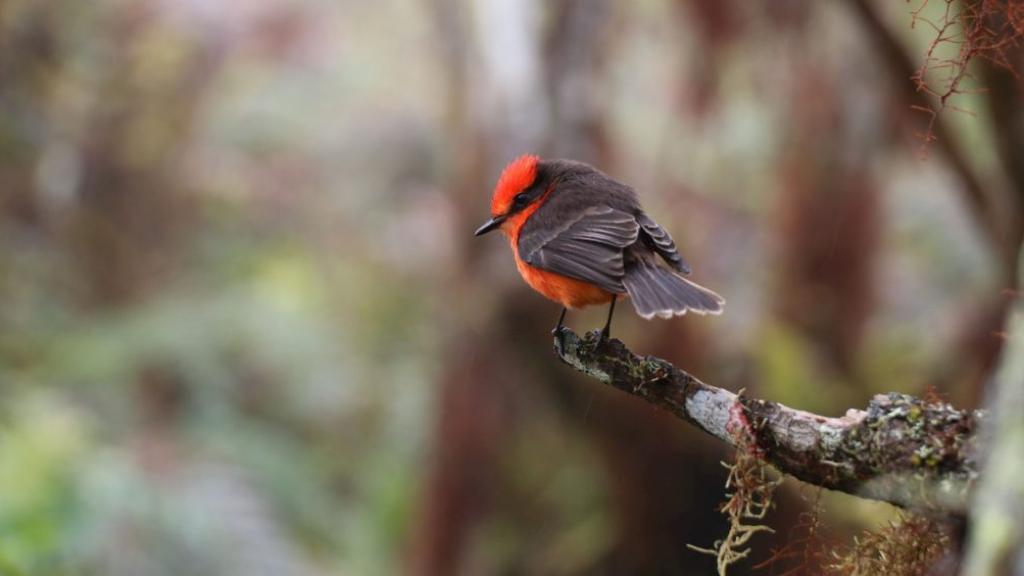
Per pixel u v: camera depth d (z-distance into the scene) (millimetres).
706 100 13219
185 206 16531
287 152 17750
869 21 10867
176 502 11109
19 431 10867
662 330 11633
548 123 11836
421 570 12344
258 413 14039
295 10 16703
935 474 4168
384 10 17750
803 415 4594
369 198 17578
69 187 15742
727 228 14258
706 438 11656
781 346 12156
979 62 8898
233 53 16312
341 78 19109
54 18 15641
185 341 13773
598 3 11922
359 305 16047
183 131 16344
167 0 15875
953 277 15336
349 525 13383
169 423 13062
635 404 11664
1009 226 10727
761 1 12656
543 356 11742
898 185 16016
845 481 4469
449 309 12203
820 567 4934
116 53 15875
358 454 14250
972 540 3668
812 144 13234
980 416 4145
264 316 14562
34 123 15742
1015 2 5000
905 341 13328
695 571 11805
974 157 12250
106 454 11477
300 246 17094
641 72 14469
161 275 16062
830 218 13305
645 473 11836
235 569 11023
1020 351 3613
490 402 11969
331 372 14508
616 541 12070
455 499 12172
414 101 18203
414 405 14086
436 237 15594
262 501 12227
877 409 4355
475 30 11969
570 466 12227
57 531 9445
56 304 15078
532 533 12422
